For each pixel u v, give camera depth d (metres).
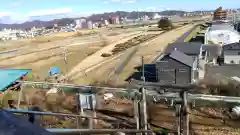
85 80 28.83
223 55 31.62
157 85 16.25
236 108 16.11
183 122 14.06
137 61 37.22
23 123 1.36
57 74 31.52
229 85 20.59
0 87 17.25
